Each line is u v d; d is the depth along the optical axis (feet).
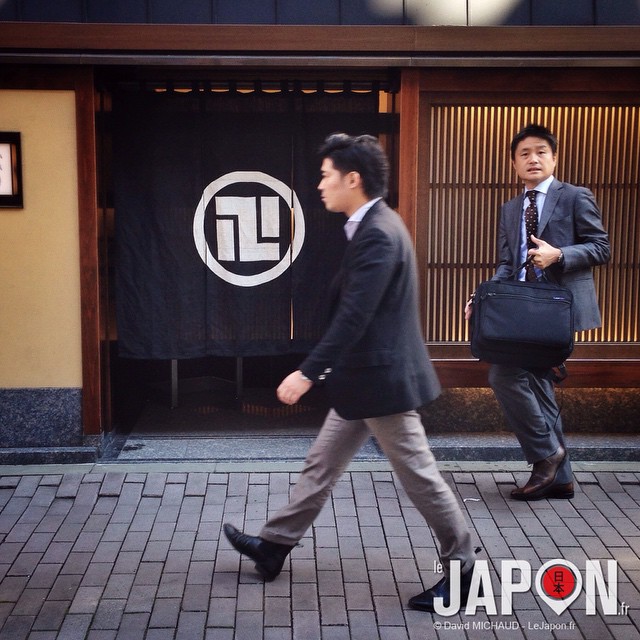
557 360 14.56
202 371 23.13
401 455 11.20
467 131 18.08
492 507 15.30
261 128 18.22
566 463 15.72
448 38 16.89
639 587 12.21
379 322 10.84
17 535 13.98
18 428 17.66
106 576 12.51
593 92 17.84
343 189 11.09
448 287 18.54
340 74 18.44
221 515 14.85
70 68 16.87
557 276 15.11
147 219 18.21
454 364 18.44
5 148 17.06
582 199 15.21
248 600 11.80
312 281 18.67
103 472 16.72
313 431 19.56
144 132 17.99
